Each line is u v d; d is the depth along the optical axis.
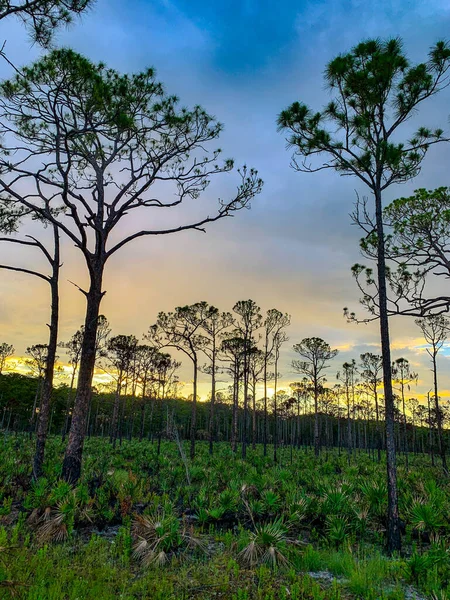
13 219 12.41
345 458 29.48
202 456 21.42
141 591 4.86
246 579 5.53
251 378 33.78
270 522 7.55
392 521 7.24
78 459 9.92
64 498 7.39
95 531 7.14
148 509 7.99
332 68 8.38
